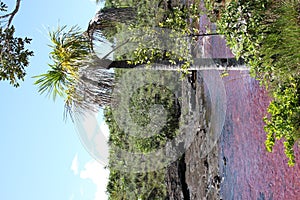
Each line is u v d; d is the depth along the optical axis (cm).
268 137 458
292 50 428
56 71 482
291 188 512
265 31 458
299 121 445
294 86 444
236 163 696
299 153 490
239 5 476
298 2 439
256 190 618
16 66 545
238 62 507
